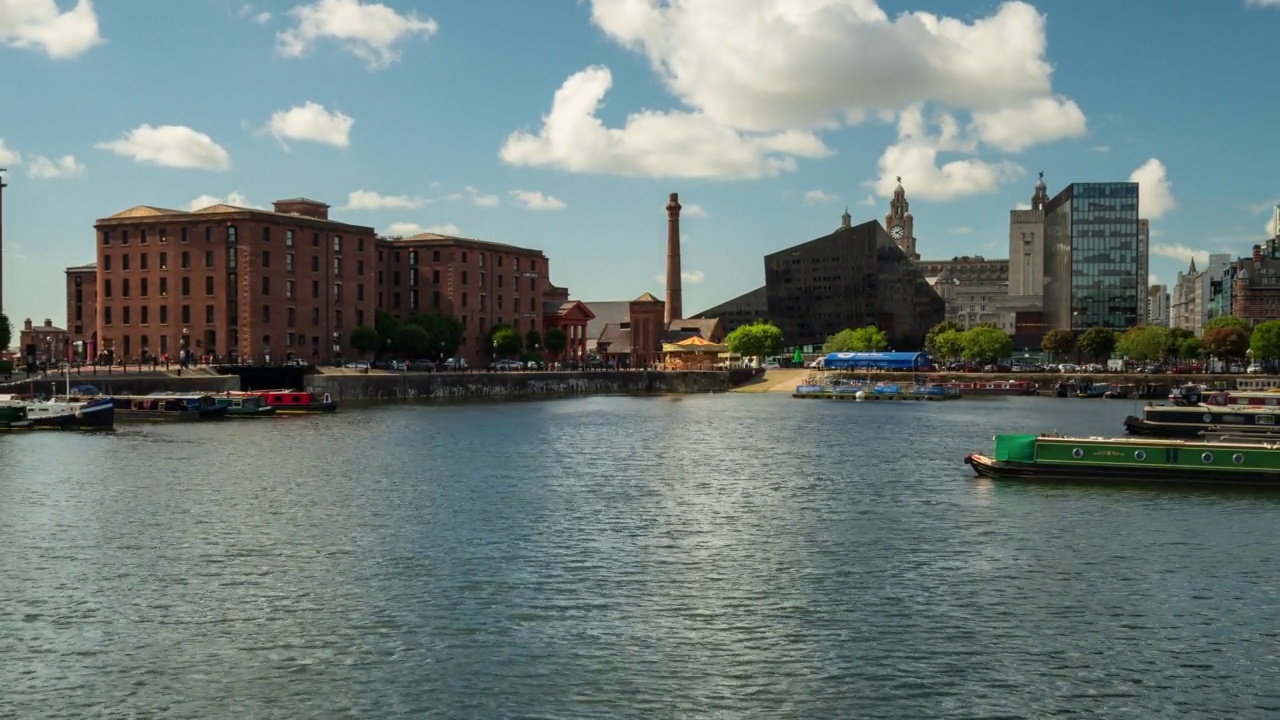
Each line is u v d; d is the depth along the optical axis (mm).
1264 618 46156
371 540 60219
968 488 80375
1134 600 48781
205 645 42250
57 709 36312
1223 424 108562
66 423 124062
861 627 44688
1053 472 84750
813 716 36031
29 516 66812
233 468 89312
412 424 137000
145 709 36344
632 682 38719
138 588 50031
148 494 75312
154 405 141875
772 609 47094
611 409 178125
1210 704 37125
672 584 51094
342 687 38156
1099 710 36594
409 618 45594
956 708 36688
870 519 67500
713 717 35844
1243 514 69375
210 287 197500
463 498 74688
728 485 81938
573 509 70562
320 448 105375
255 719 35562
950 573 53469
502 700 37094
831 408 186000
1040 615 46406
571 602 48031
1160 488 79812
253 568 53719
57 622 45000
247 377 171125
